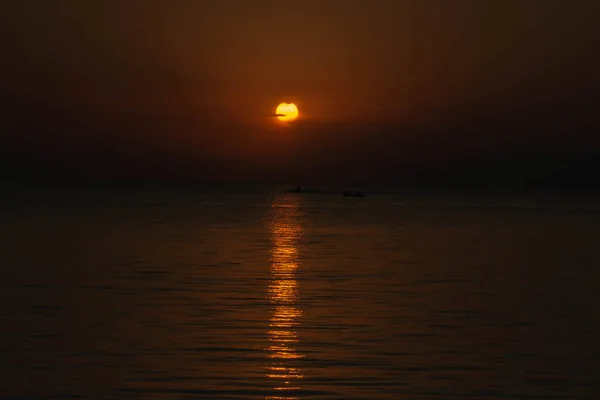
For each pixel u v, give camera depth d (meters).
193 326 38.22
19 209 175.38
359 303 45.38
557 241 95.38
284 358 31.89
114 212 166.62
